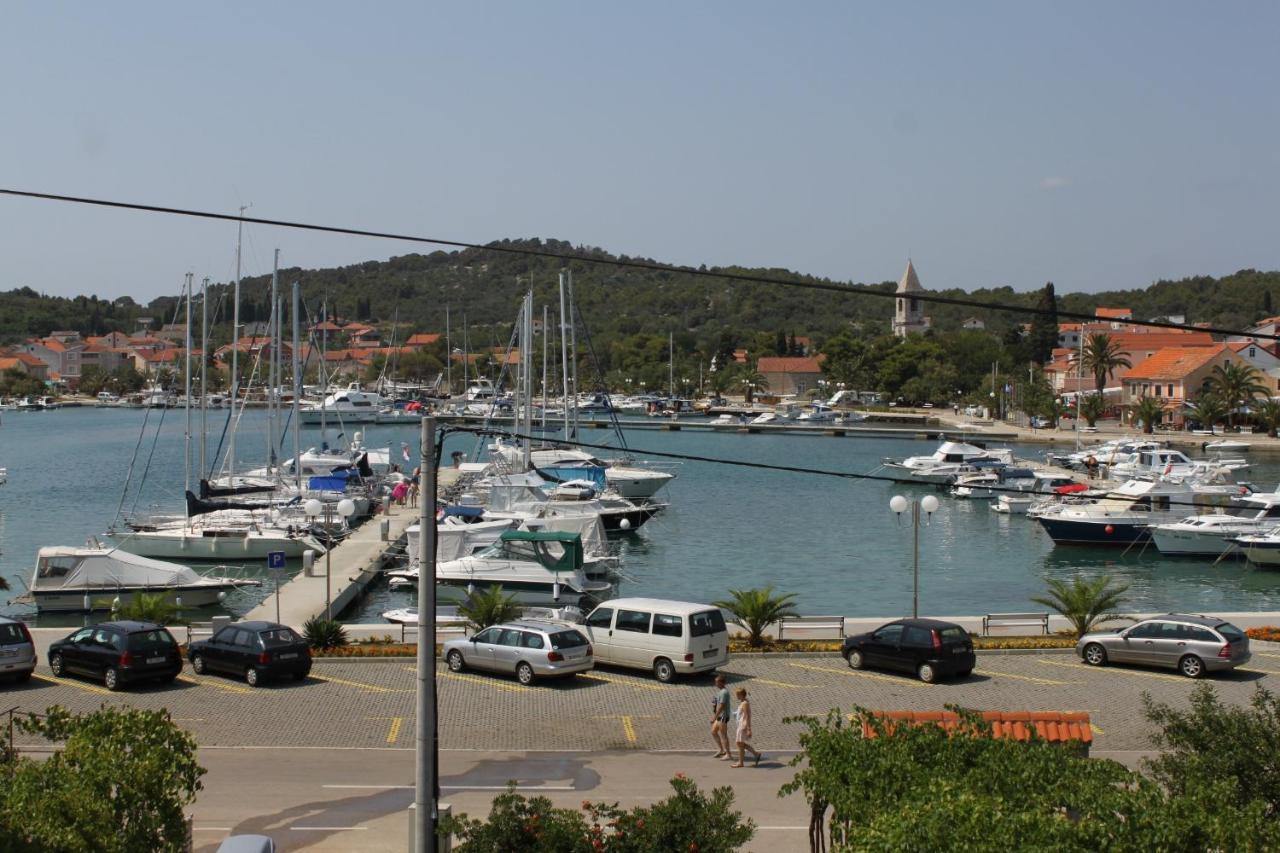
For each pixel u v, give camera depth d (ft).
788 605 134.82
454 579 175.11
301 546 211.82
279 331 292.20
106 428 607.78
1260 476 361.71
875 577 206.69
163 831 50.49
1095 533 237.04
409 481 286.87
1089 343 588.50
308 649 111.04
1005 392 591.37
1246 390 486.38
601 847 49.70
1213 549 225.97
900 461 388.98
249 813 74.13
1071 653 122.11
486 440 454.40
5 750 55.11
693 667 108.47
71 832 44.16
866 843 41.24
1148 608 181.27
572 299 378.73
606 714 99.14
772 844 67.97
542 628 109.81
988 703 101.76
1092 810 42.70
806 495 338.34
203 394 259.19
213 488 258.78
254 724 95.81
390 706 101.45
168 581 171.12
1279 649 124.26
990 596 189.16
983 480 325.83
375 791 78.79
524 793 78.79
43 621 165.78
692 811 50.42
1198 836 41.86
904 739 50.93
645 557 227.20
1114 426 533.14
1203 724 57.52
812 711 99.66
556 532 176.96
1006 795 46.39
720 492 347.56
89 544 210.38
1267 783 53.88
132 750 51.60
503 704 102.32
